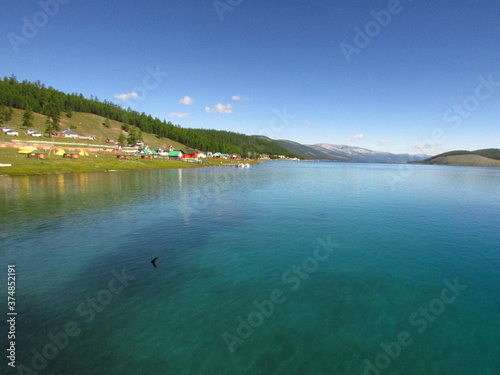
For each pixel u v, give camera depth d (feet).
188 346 38.91
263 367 35.50
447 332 42.75
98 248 76.18
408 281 59.06
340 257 71.77
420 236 89.51
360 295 53.36
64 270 62.49
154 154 584.40
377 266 66.44
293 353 38.01
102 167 330.75
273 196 167.43
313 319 45.68
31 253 71.67
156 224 100.58
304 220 108.68
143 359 36.29
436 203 149.48
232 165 613.93
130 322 44.14
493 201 158.10
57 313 46.03
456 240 85.56
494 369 35.91
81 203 133.69
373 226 100.83
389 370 35.32
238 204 139.95
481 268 65.57
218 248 77.66
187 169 428.97
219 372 34.53
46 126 628.28
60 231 89.86
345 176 358.23
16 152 341.82
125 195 159.74
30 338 39.75
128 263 66.95
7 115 582.76
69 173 272.92
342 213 121.08
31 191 163.02
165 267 65.05
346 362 36.58
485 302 51.11
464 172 551.59
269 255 72.90
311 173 413.39
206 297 52.13
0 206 123.34
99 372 33.96
